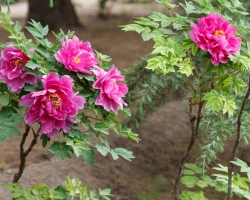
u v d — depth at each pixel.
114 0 10.66
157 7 11.23
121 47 7.69
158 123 4.83
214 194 3.76
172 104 5.29
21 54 1.98
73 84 1.96
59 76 2.03
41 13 8.38
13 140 4.07
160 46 2.08
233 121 2.80
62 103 1.91
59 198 2.16
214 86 2.28
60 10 8.55
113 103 2.02
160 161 4.30
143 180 3.97
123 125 3.63
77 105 1.95
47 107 1.87
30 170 3.42
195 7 2.20
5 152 3.79
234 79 2.14
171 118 4.98
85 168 3.74
